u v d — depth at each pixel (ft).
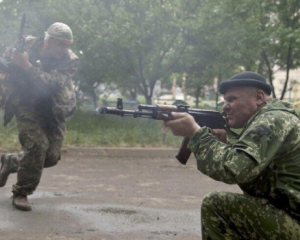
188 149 10.97
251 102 10.21
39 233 15.55
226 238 10.38
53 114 17.16
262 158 9.30
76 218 17.31
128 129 37.45
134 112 10.24
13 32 37.91
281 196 9.80
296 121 9.83
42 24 38.52
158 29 37.88
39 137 17.24
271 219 9.79
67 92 17.20
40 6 38.01
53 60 17.15
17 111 17.31
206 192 22.25
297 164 9.83
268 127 9.48
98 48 37.76
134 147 32.07
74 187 22.21
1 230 15.60
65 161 28.53
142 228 16.56
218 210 10.41
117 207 18.98
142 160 29.94
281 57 42.04
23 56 15.90
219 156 9.52
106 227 16.51
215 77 46.73
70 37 17.02
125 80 42.88
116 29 36.78
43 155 17.39
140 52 38.63
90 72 41.37
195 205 19.81
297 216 9.78
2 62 16.19
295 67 42.80
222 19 38.11
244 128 10.11
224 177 9.45
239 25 38.58
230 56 39.24
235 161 9.28
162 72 40.65
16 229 15.78
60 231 15.84
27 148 17.20
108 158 30.14
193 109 10.74
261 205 9.95
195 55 40.27
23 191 17.67
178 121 10.12
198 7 38.27
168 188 22.79
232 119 10.42
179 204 19.88
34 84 16.31
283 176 9.85
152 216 17.95
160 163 29.14
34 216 17.22
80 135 33.86
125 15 37.42
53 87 16.71
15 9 38.37
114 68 40.50
